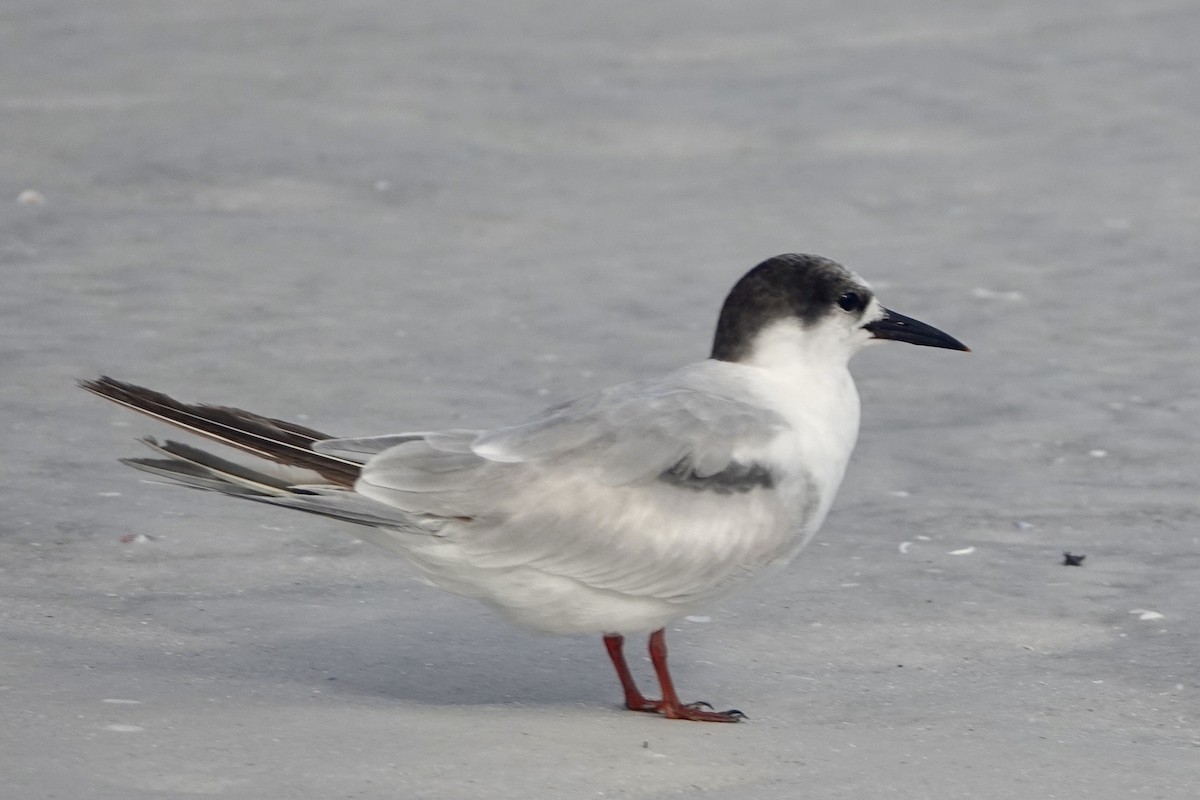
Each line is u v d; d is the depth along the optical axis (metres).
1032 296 16.70
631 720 7.99
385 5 32.53
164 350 14.27
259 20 30.83
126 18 30.86
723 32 29.64
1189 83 25.52
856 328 8.82
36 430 12.14
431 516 7.92
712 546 8.12
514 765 7.15
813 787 7.03
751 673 8.77
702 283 17.12
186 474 7.83
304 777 6.82
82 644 8.61
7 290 15.80
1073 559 10.38
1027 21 29.98
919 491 11.79
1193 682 8.55
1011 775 7.22
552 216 19.66
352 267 17.31
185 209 19.19
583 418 8.19
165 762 6.89
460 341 15.01
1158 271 17.45
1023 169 21.67
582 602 8.11
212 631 8.99
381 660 8.73
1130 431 12.92
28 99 24.05
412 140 22.42
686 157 22.41
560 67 26.81
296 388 13.51
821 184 21.14
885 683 8.60
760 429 8.34
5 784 6.52
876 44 28.50
